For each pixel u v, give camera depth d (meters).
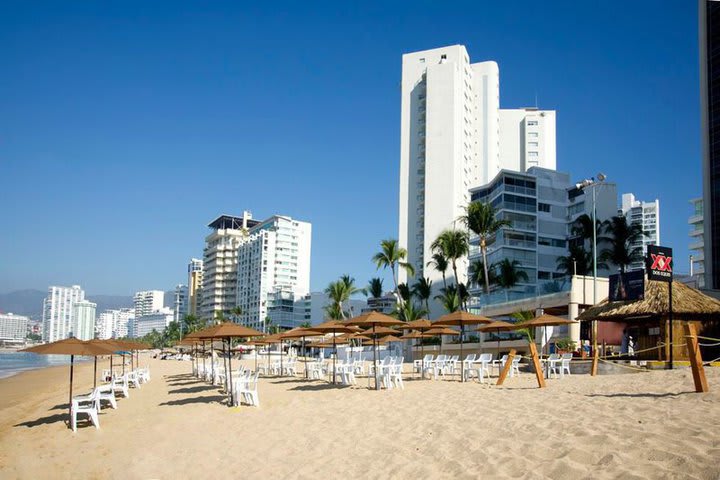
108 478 9.89
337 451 9.41
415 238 90.88
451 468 7.43
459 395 14.73
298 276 156.00
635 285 25.86
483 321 21.59
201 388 24.58
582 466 6.55
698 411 8.92
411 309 63.59
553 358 23.16
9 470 11.04
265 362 51.31
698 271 90.81
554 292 36.81
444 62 91.19
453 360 25.14
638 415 8.95
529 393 14.02
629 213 185.50
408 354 59.38
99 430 14.71
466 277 82.19
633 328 27.92
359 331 23.97
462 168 90.12
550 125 110.06
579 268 64.31
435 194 87.25
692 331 11.70
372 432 10.48
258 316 149.00
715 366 18.47
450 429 9.68
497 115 103.25
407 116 95.50
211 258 174.38
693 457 6.20
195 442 11.88
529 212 71.31
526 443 7.93
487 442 8.39
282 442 10.75
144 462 10.56
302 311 147.75
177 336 165.38
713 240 50.72
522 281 67.44
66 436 14.20
